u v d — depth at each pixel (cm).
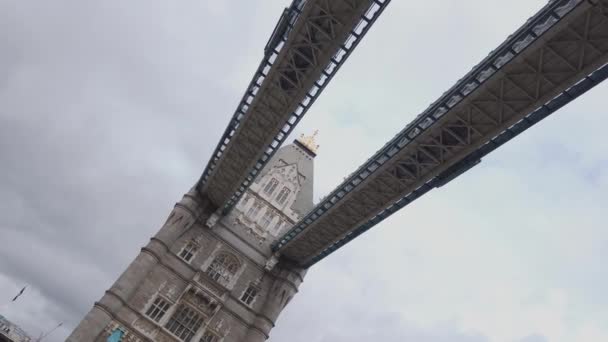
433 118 3984
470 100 3588
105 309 5581
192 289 6284
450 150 4122
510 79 3312
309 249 6656
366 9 3616
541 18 2956
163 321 5950
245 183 6362
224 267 6725
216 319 6297
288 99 4653
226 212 6888
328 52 4003
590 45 2842
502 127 3634
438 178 4566
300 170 8031
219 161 6006
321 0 3669
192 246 6606
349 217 5716
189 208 6544
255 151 5531
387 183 4912
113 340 5331
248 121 5197
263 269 6875
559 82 3144
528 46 3034
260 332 6394
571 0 2781
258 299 6669
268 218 7344
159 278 6150
